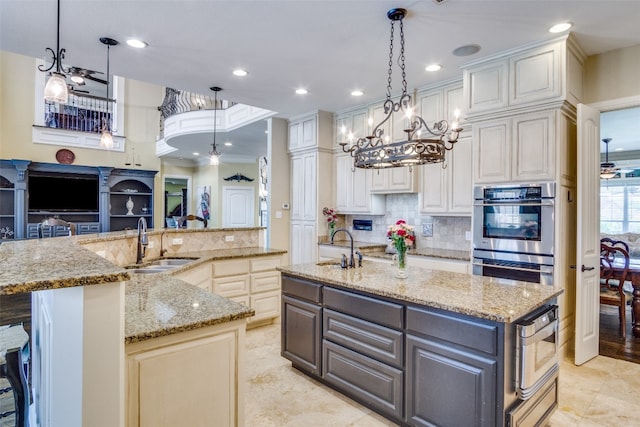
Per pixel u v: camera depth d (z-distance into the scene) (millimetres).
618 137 6344
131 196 10094
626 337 3984
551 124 3188
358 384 2549
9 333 2268
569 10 2717
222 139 7906
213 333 1623
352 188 5355
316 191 5516
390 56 3201
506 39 3176
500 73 3469
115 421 1174
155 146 10539
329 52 3459
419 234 4938
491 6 2662
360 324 2537
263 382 2939
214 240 4461
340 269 3146
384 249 5164
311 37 3160
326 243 5379
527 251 3312
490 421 1877
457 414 2008
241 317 1681
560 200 3158
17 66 8547
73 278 1078
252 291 4176
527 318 1983
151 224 10172
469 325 1956
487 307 1961
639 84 3256
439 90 4262
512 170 3400
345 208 5465
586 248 3277
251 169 11352
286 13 2770
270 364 3287
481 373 1912
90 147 9453
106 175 9367
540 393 2109
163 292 2100
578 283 3199
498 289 2381
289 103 5137
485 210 3602
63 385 1164
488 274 3582
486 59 3551
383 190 4906
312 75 4047
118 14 2771
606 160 7324
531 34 3084
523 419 1942
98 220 9477
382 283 2570
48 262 1323
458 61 3646
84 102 9727
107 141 4453
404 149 2461
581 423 2363
